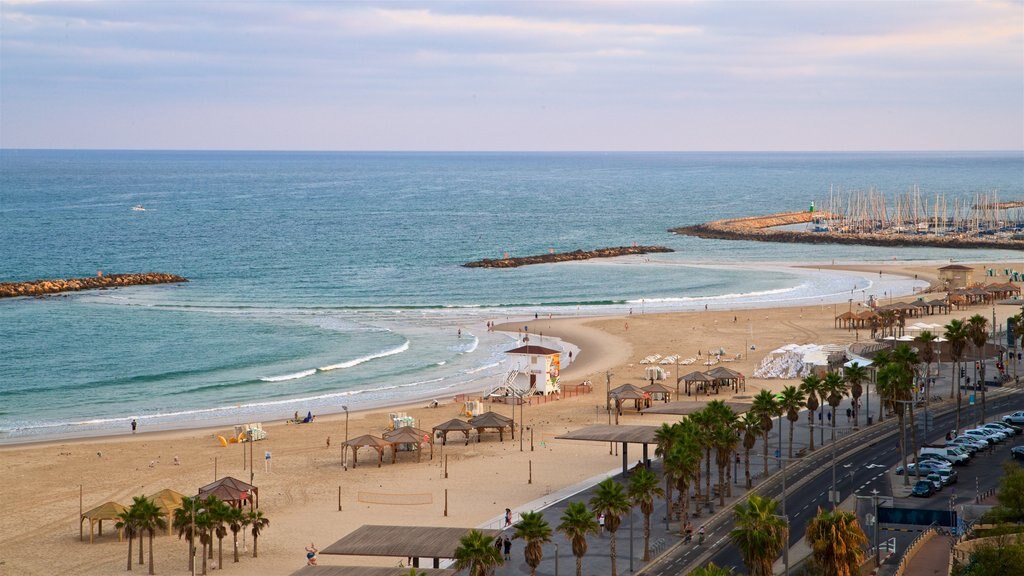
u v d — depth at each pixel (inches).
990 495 4077.3
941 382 6530.5
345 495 4507.9
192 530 3535.9
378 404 6378.0
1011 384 6481.3
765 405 4517.7
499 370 7327.8
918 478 4340.6
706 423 4138.8
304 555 3750.0
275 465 5012.3
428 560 3654.0
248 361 7549.2
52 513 4259.4
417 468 4963.1
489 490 4552.2
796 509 4057.6
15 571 3558.1
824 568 2891.2
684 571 3454.7
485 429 5782.5
